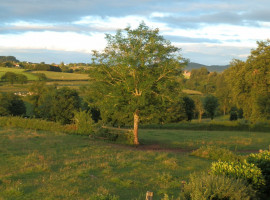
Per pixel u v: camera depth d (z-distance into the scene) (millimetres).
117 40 25078
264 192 10719
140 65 25312
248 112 48062
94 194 10383
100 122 34406
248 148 26828
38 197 10125
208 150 20781
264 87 43250
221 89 101375
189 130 45344
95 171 14414
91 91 28125
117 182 12422
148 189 11594
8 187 11109
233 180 9039
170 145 28125
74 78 165750
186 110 71688
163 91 26125
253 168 10227
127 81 24922
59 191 10711
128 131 30000
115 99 25844
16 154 18078
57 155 18547
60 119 53531
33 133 29703
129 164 16312
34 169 14195
